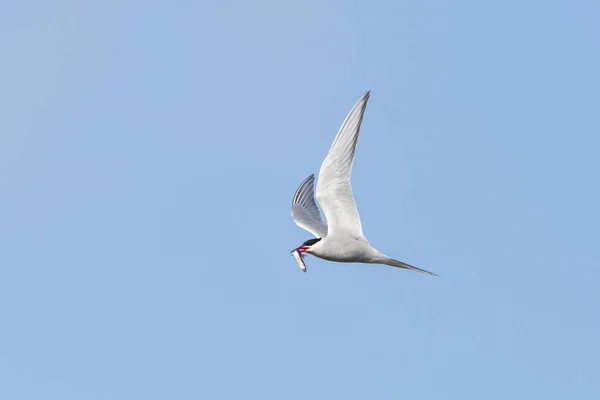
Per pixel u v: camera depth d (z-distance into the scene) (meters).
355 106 13.79
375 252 13.71
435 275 13.53
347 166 13.73
